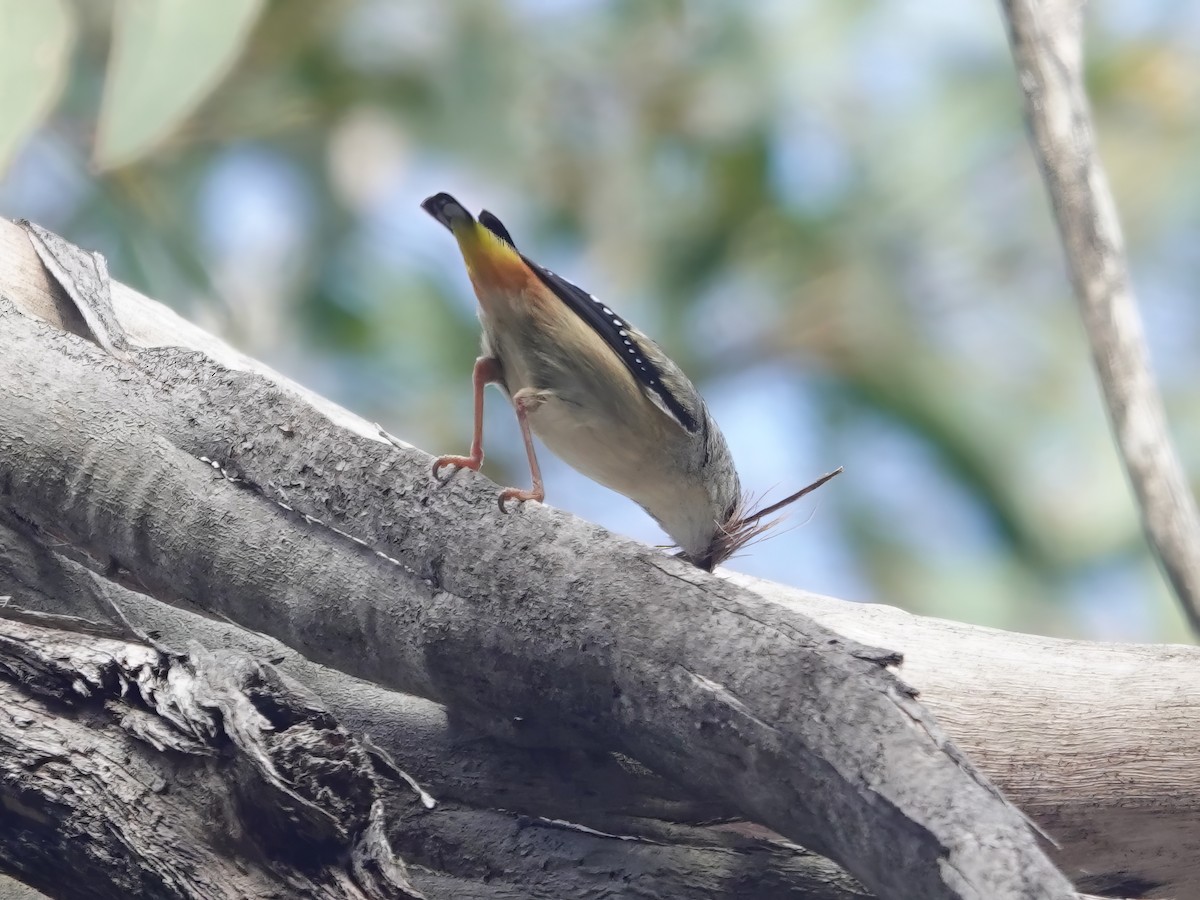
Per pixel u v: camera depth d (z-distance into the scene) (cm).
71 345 599
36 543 598
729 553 811
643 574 485
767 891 512
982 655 654
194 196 1284
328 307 1355
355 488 528
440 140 1310
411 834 538
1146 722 616
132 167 1130
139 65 552
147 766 456
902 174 1347
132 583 593
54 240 721
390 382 1375
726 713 449
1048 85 788
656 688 465
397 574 517
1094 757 615
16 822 452
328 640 532
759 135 1339
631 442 758
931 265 1385
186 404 562
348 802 462
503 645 496
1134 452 762
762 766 443
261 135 1301
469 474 531
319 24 1265
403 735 563
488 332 745
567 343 725
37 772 448
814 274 1372
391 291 1360
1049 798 617
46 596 595
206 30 554
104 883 449
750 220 1360
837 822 426
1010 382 1355
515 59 1301
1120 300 773
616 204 1370
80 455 563
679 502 799
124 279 1132
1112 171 1366
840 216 1367
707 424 789
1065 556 1277
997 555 1293
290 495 536
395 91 1295
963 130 1326
